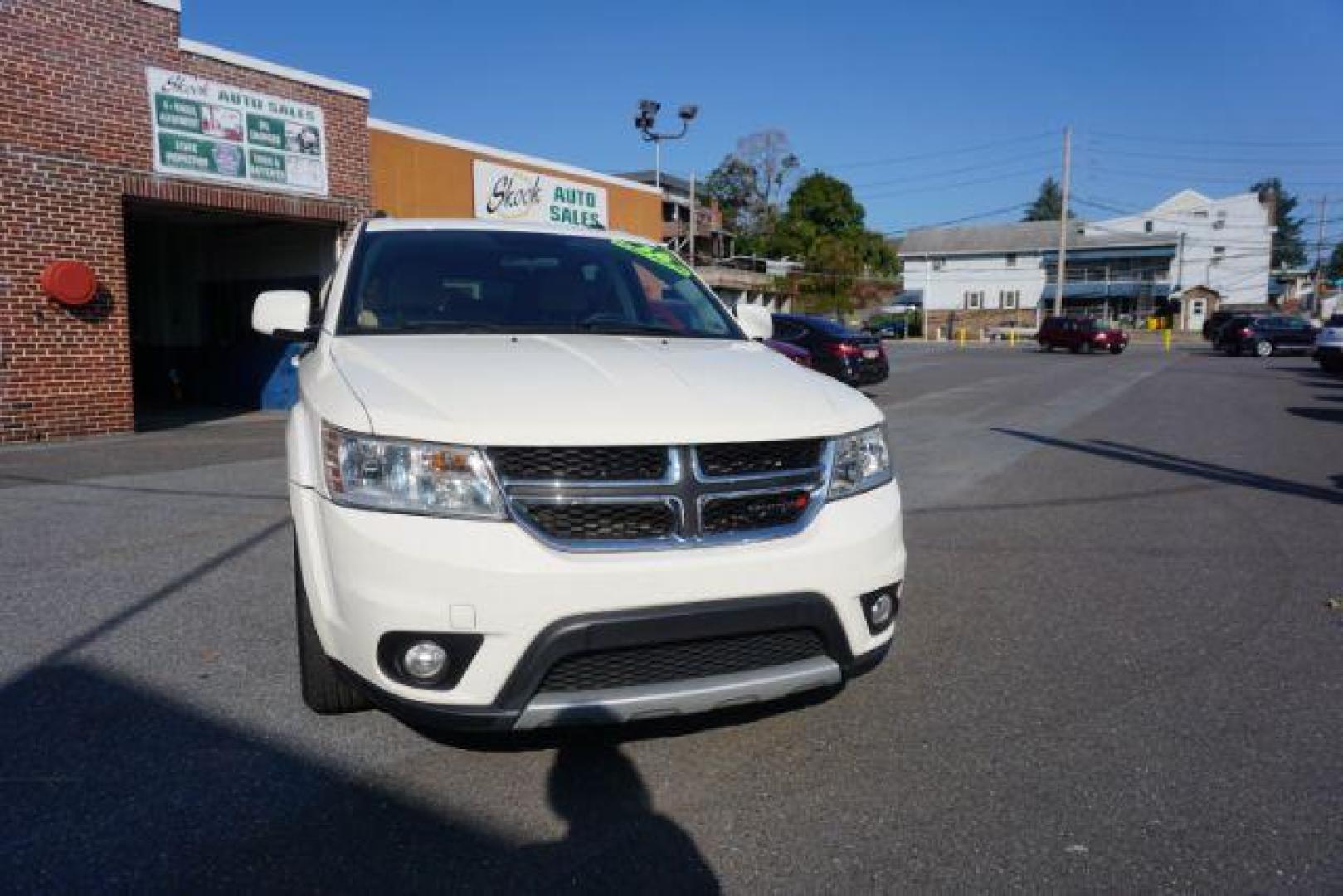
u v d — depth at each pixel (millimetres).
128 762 3080
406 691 2643
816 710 3549
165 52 11648
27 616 4508
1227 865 2574
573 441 2625
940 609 4832
